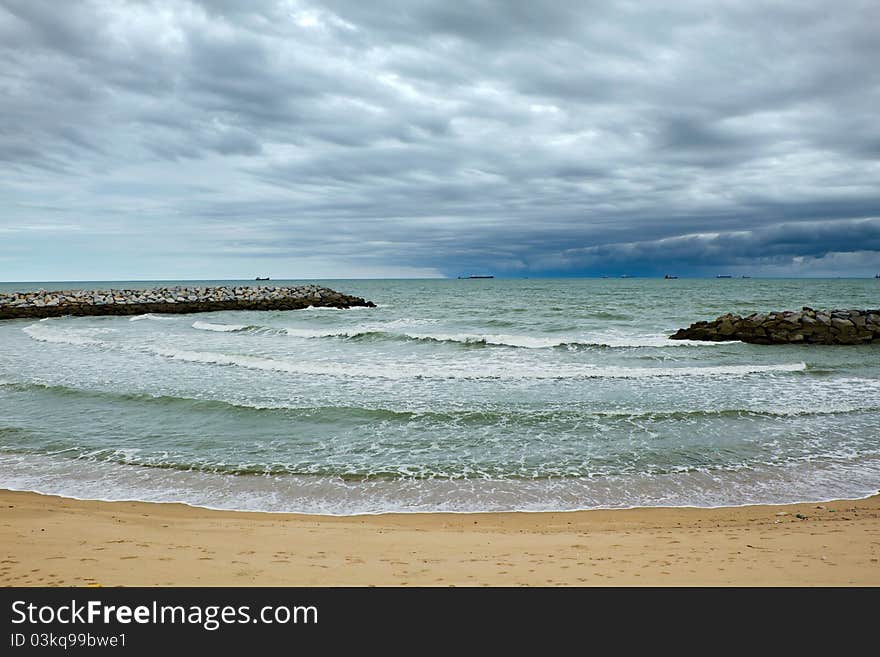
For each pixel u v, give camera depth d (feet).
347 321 119.96
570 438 36.73
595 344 77.82
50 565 16.94
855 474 30.89
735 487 29.09
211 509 26.07
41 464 32.35
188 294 165.89
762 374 58.03
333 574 16.66
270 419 40.86
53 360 66.85
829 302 177.17
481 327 103.65
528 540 21.07
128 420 40.96
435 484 29.43
